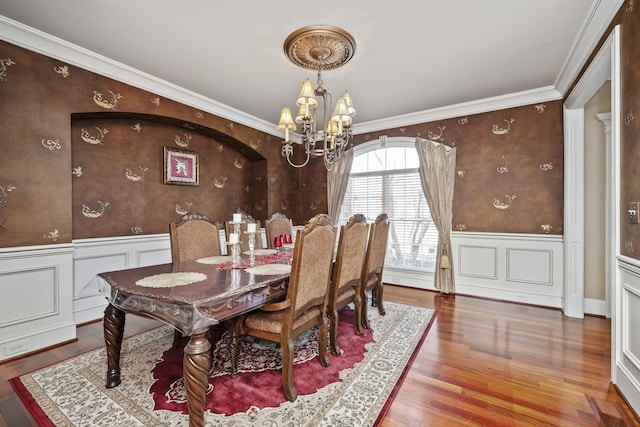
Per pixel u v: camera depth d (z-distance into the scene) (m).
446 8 1.98
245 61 2.70
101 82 2.72
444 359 2.14
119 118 3.14
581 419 1.53
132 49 2.51
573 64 2.62
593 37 2.17
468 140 3.78
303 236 1.68
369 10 2.00
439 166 3.90
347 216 4.82
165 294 1.43
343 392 1.75
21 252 2.25
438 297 3.71
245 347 2.37
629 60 1.64
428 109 3.92
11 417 1.55
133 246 3.24
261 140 4.56
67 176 2.52
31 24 2.17
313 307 1.99
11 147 2.22
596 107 3.06
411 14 2.04
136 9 2.00
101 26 2.20
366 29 2.21
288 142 2.59
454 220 3.88
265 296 1.70
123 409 1.60
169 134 3.62
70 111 2.54
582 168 2.98
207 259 2.42
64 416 1.55
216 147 4.21
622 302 1.74
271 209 4.76
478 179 3.71
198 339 1.37
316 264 1.85
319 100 3.52
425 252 4.16
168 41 2.39
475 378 1.90
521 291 3.46
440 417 1.54
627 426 1.47
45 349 2.33
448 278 3.79
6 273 2.20
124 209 3.20
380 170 4.54
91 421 1.51
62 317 2.47
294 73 2.93
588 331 2.63
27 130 2.30
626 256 1.68
